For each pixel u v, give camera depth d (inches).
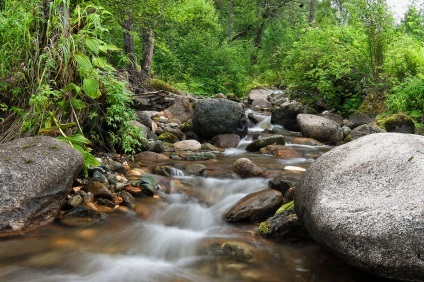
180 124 318.7
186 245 128.9
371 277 107.0
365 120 332.2
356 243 92.7
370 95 346.0
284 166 220.4
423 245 84.7
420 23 379.2
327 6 858.1
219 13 1146.0
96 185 154.2
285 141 283.7
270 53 967.0
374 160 107.5
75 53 170.6
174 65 603.5
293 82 395.9
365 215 94.1
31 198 127.6
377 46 339.3
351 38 368.2
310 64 368.5
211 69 665.6
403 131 283.9
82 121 190.9
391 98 293.1
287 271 111.2
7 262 111.3
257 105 499.8
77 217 138.9
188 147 259.3
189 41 671.1
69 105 177.5
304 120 318.7
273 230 130.6
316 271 110.9
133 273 110.9
